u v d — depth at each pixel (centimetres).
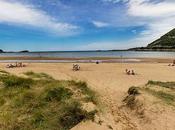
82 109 956
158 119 975
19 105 1077
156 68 3422
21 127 879
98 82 2053
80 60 5391
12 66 3578
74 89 1239
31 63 4378
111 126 903
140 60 5272
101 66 3688
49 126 867
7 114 987
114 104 1230
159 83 1606
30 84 1422
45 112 956
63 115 907
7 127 873
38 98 1104
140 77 2450
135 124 970
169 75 2659
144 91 1281
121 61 4984
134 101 1168
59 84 1283
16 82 1423
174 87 1477
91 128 860
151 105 1088
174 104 1115
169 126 922
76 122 890
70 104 984
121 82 2077
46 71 2908
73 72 2852
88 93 1245
